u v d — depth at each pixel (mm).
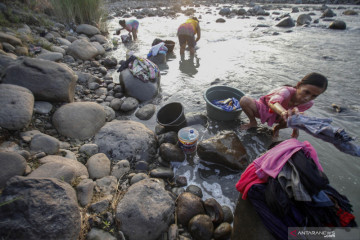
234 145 3303
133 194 2541
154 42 7332
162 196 2559
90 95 4750
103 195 2641
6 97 3098
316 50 7207
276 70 5895
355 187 2826
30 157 2773
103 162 3049
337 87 4977
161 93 5074
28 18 6961
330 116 4066
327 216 1588
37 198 2021
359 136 3557
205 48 7672
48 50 5930
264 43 8031
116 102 4477
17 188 2061
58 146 3062
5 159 2418
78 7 8734
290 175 1676
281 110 2643
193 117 4145
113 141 3379
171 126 3750
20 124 3008
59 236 1930
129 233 2271
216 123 4113
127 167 3098
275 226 1674
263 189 1808
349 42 7922
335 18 12055
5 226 1847
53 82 3766
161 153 3316
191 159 3404
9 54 4570
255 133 3873
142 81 4836
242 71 5918
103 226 2328
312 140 3625
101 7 10188
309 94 2617
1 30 5637
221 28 10367
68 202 2119
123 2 18703
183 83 5465
